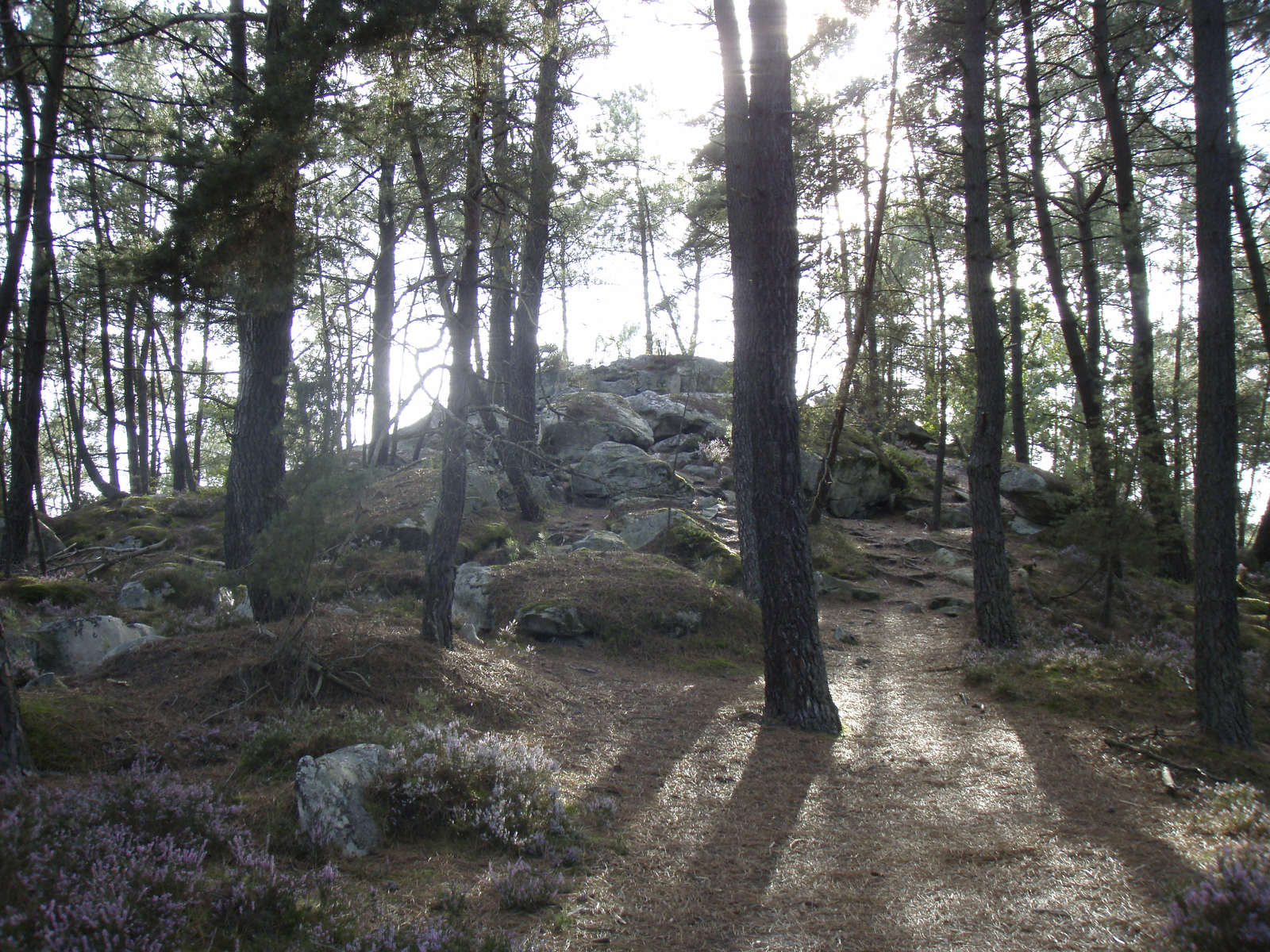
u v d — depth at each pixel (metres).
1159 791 7.20
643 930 4.47
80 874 3.64
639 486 22.12
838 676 11.85
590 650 12.27
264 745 6.23
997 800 6.93
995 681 10.80
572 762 7.46
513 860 5.24
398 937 3.84
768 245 9.22
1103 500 14.30
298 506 7.63
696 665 12.10
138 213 16.92
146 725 6.70
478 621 12.82
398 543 15.28
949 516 23.03
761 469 9.31
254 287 9.20
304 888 4.25
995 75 18.38
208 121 9.62
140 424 27.56
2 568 15.30
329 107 8.72
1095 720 9.23
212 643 8.31
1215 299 9.07
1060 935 4.51
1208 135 9.13
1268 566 22.61
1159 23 15.53
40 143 8.88
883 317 21.27
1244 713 8.60
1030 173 18.64
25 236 11.70
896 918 4.73
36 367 15.62
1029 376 29.39
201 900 3.82
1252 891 4.11
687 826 6.20
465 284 9.83
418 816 5.51
